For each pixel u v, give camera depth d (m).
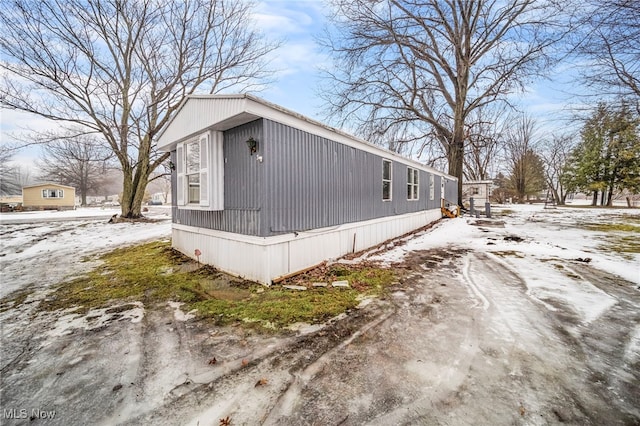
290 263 4.71
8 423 1.73
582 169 24.27
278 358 2.35
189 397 1.91
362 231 6.84
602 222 12.29
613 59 7.00
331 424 1.64
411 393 1.89
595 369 2.15
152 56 15.27
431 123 17.78
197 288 4.27
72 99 13.62
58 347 2.65
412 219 10.22
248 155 4.53
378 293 3.89
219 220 5.29
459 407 1.76
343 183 6.08
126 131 15.64
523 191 30.19
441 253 6.45
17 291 4.37
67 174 39.09
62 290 4.39
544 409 1.74
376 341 2.59
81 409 1.83
